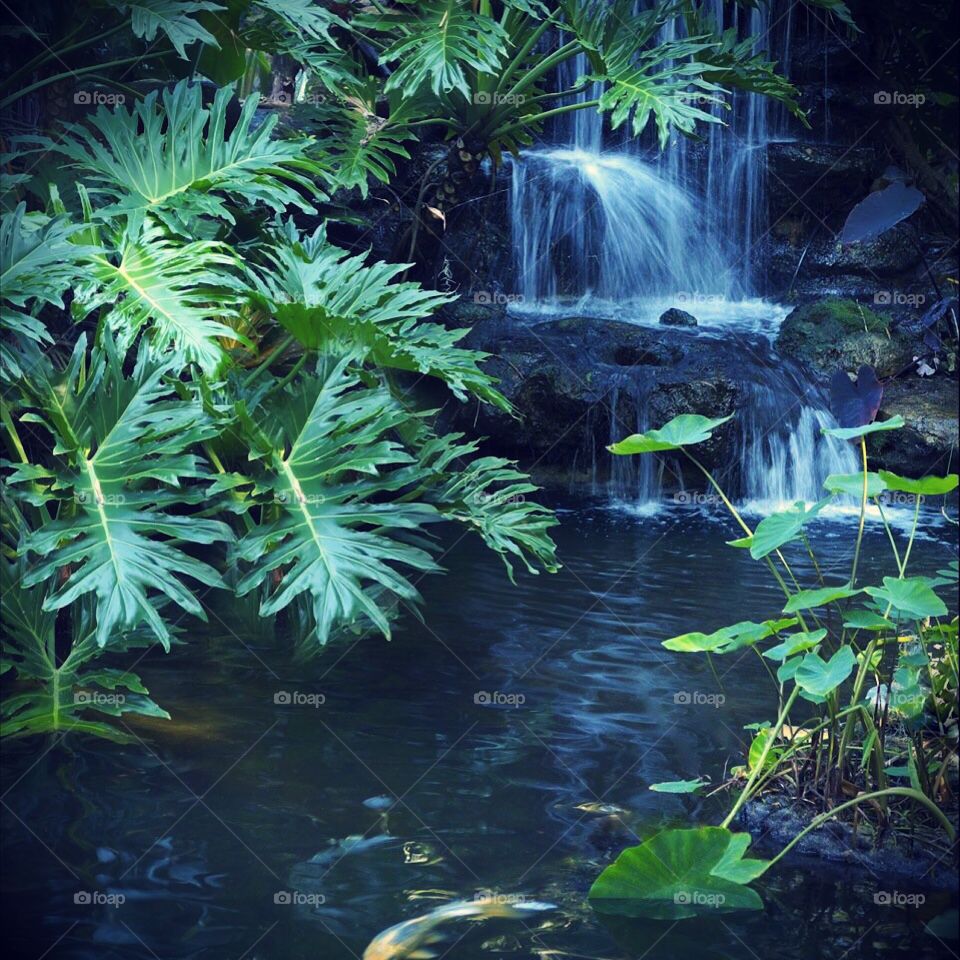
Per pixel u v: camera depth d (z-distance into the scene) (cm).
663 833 294
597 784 352
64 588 356
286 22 586
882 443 829
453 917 276
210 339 454
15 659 423
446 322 915
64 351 549
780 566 608
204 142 504
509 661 458
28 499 386
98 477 391
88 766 353
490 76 722
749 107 1146
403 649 469
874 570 600
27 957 255
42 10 549
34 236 419
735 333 954
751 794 342
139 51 608
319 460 414
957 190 1138
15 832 311
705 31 674
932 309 972
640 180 1101
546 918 278
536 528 460
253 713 398
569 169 1074
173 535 380
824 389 872
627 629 500
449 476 475
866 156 1117
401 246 842
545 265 1062
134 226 461
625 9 646
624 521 724
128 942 262
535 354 852
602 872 289
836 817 329
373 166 658
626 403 817
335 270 501
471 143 760
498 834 319
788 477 827
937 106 1156
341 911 278
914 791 313
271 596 470
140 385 408
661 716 405
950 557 631
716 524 723
